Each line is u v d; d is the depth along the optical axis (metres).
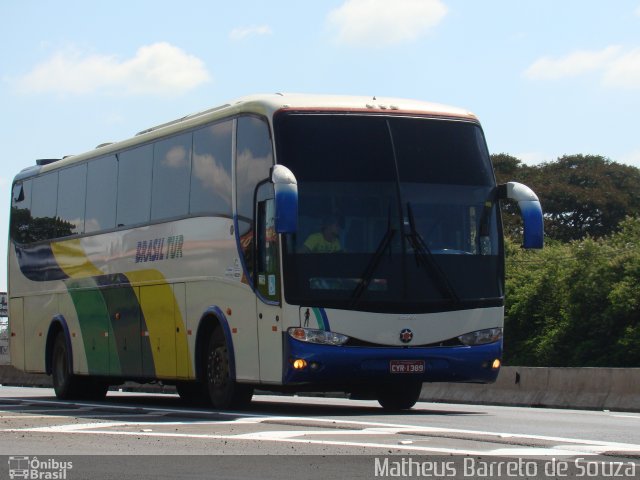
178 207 23.12
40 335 29.81
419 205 19.83
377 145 19.88
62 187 28.92
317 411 21.53
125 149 25.72
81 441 14.29
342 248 19.31
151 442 14.07
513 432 15.73
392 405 22.80
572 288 80.44
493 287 20.19
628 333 74.44
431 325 19.58
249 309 20.20
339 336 19.12
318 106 19.88
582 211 111.44
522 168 119.19
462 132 20.59
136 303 24.84
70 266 28.16
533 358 82.12
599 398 26.42
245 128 20.59
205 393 25.08
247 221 20.31
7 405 23.30
